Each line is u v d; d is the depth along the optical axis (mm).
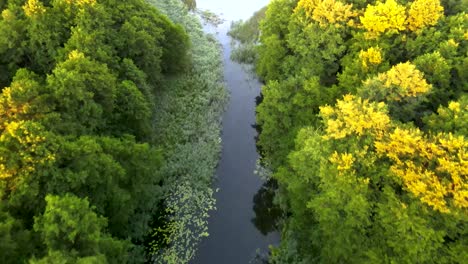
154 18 46938
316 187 30062
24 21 35781
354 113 26562
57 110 28922
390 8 36406
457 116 27016
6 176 22641
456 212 21953
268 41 44812
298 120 35906
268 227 36469
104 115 33281
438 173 23656
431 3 36719
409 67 29047
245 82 54750
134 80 39000
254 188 39812
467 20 37062
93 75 31188
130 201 30141
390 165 25609
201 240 34594
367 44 37031
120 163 29656
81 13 36656
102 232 26031
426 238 22062
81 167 25125
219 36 64938
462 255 22109
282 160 37688
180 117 45812
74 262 20078
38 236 22422
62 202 21109
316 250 30844
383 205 23969
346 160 25047
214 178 40219
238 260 33500
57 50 35250
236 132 46594
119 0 43594
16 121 25203
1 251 20484
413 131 25500
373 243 25031
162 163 35875
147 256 32594
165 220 35469
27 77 30812
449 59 33969
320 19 39875
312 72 38469
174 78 51188
